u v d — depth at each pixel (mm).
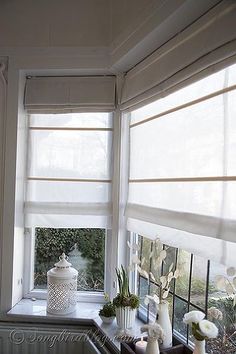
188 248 1447
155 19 1490
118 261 2096
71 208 2160
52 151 2195
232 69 1231
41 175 2195
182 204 1489
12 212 2078
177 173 1544
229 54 1186
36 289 2289
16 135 2094
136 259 1783
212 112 1327
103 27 2045
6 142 2094
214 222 1266
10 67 2104
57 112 2146
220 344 1370
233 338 1322
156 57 1692
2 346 1954
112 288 2113
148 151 1828
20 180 2150
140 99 1828
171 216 1542
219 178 1268
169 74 1559
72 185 2174
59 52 2061
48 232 2283
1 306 2066
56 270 2059
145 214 1774
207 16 1318
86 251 2262
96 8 2059
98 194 2162
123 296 1837
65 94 2139
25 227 2213
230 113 1231
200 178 1376
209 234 1273
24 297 2254
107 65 2037
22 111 2160
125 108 2008
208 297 1474
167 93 1588
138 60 1868
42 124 2209
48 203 2178
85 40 2051
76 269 2266
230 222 1194
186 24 1446
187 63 1423
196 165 1409
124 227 2117
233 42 1172
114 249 2111
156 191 1717
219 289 1331
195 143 1424
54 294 2027
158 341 1408
